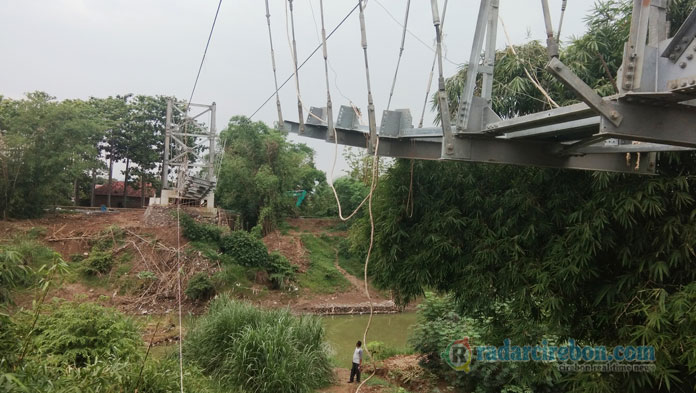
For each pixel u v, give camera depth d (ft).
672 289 15.03
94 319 25.18
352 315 79.66
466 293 19.85
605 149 13.88
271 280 86.53
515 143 13.94
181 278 74.18
